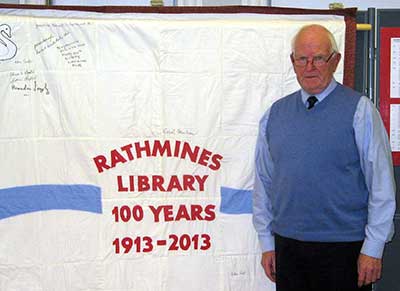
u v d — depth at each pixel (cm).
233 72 186
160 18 188
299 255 161
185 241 188
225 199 188
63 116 183
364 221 157
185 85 185
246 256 190
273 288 191
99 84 183
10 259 185
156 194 186
